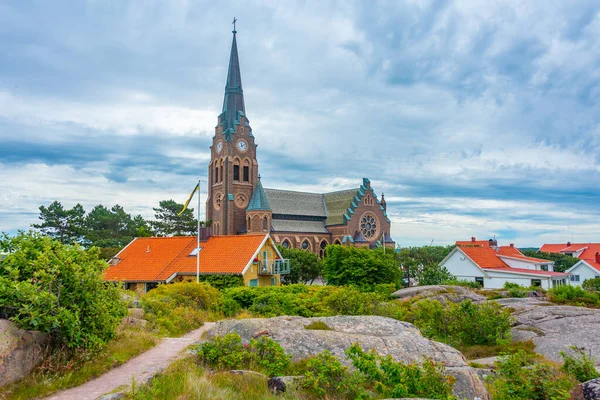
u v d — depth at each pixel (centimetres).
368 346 1295
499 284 6291
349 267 4812
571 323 2147
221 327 1444
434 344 1345
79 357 1208
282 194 10819
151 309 2173
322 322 1503
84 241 9825
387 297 3403
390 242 11125
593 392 972
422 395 1004
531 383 1184
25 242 1355
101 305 1302
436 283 5922
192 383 1027
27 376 1088
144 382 1053
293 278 6894
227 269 4166
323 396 1038
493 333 2048
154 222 10600
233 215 9856
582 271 7619
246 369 1211
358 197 10825
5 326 1102
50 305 1159
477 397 1109
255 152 10456
